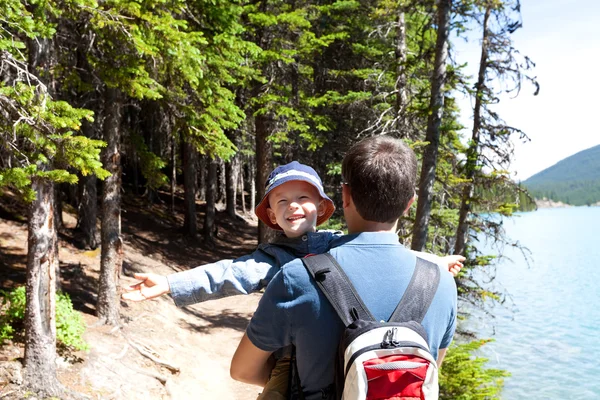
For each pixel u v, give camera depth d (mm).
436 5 12578
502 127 14531
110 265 10898
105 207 10906
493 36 14477
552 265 56844
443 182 14570
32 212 6961
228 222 33938
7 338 7785
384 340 1403
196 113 10172
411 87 16438
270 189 1952
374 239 1618
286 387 1745
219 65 10492
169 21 7566
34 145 5566
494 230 14867
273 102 17766
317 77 22609
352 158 1700
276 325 1582
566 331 26656
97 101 15586
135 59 8266
